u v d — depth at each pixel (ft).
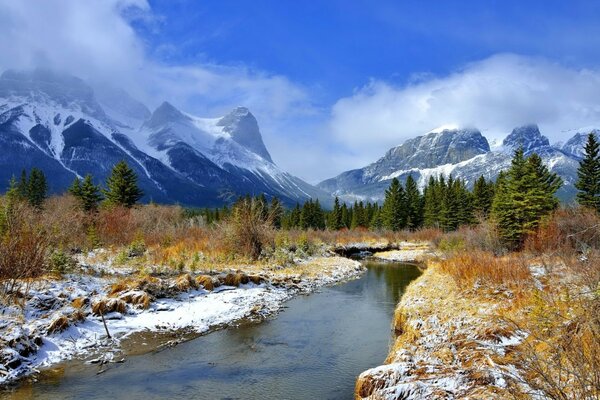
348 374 34.30
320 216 277.44
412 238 195.62
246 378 33.17
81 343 38.06
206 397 29.60
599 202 111.14
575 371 16.56
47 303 42.32
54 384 30.55
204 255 82.53
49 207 115.55
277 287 70.54
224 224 97.55
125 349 38.19
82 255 69.62
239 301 57.21
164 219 126.11
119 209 120.26
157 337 41.83
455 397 21.33
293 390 31.04
